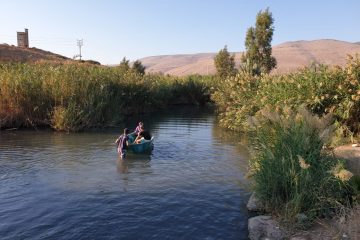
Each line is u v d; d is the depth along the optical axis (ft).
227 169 45.09
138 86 107.96
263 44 142.92
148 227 28.37
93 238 26.53
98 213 30.86
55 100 77.56
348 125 49.90
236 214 30.89
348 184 28.17
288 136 29.96
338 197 27.86
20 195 34.88
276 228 26.20
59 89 78.13
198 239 26.61
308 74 55.93
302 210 27.63
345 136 47.91
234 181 40.01
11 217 29.84
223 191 36.63
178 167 45.91
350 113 49.42
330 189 27.71
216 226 28.68
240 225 28.86
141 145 53.21
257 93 69.46
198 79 166.40
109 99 85.40
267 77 71.05
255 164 31.94
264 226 26.91
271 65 144.36
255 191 30.73
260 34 142.61
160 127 82.84
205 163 48.11
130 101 106.32
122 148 50.47
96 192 35.96
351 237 23.16
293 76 59.41
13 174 41.68
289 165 28.60
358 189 28.43
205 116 107.76
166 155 52.75
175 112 119.55
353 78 50.19
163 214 30.81
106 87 86.48
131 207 32.22
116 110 84.07
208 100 156.87
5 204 32.60
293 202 27.04
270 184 29.27
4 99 75.46
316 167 28.73
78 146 57.82
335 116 49.67
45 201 33.42
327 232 24.73
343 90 50.67
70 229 27.86
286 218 26.84
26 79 77.15
